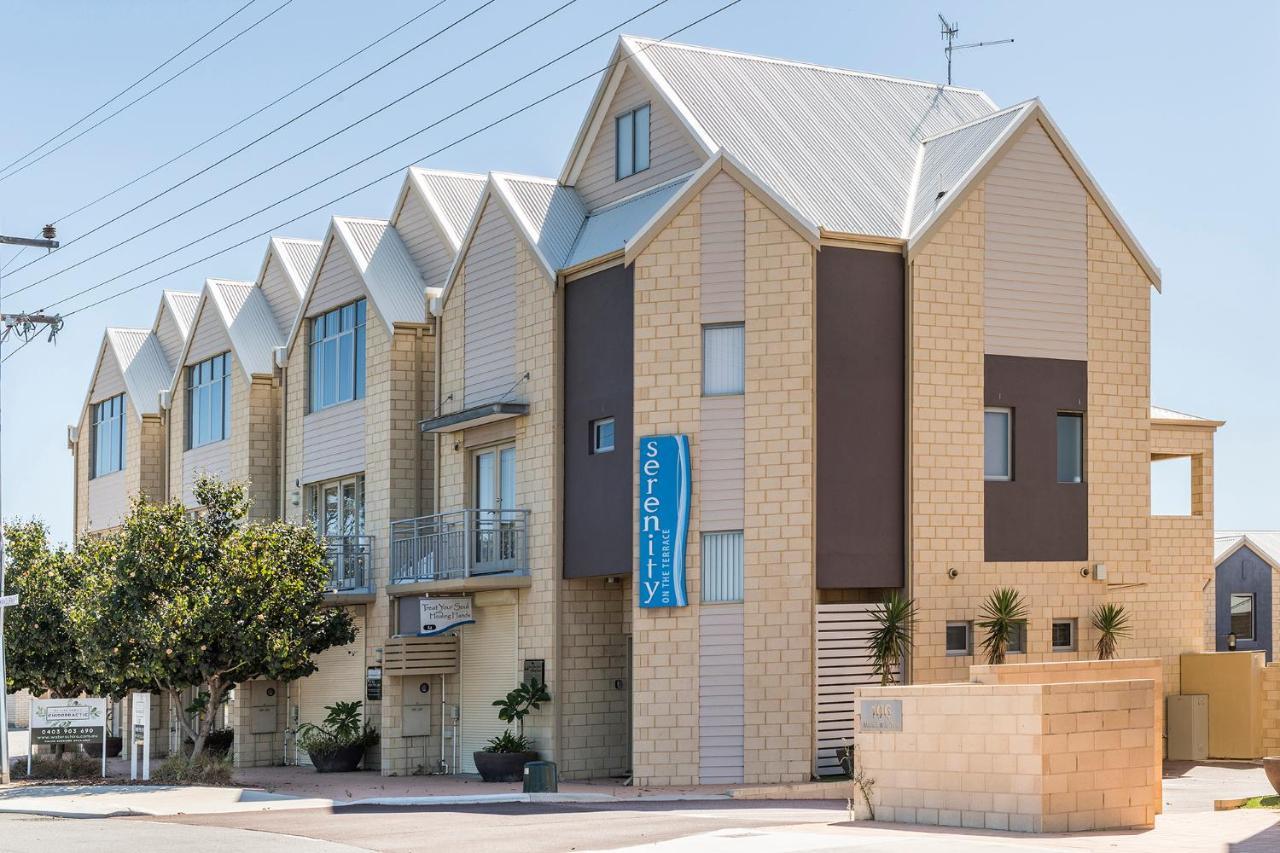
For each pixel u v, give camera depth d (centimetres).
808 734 2634
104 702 3206
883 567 2734
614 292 2858
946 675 2752
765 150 2930
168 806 2514
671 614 2708
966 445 2808
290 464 3897
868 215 2847
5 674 3472
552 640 2916
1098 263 2980
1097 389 2964
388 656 3262
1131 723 1841
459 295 3303
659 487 2727
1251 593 4700
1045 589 2873
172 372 4762
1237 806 2094
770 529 2678
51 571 3656
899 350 2783
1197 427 3353
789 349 2697
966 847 1575
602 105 3138
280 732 3803
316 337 3844
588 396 2903
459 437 3262
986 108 3422
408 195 3672
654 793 2588
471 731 3209
